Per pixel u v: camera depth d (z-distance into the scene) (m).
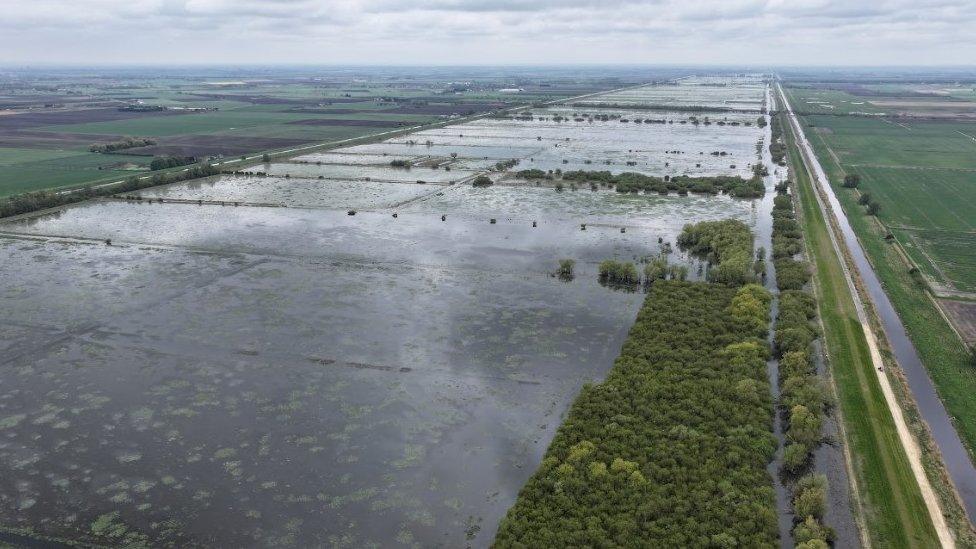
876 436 47.81
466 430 48.72
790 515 40.56
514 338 63.47
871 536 38.53
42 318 67.12
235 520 39.75
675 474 42.69
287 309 69.88
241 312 69.00
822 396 50.97
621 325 66.62
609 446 45.41
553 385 54.91
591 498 40.69
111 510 40.47
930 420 51.62
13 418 49.69
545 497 40.88
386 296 73.81
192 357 59.19
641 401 50.69
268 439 47.50
